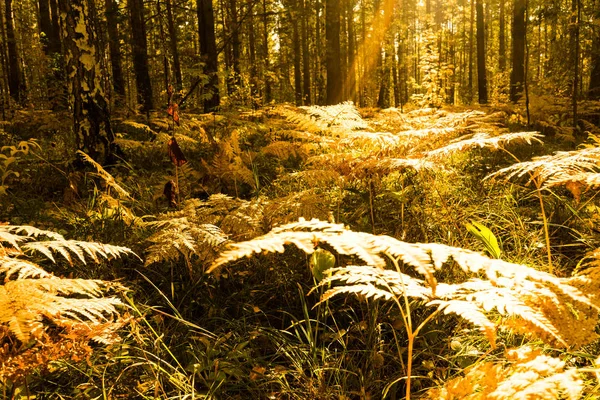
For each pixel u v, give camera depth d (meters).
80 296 2.67
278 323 2.71
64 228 3.86
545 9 8.00
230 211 3.25
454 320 2.43
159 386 2.08
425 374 2.15
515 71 13.21
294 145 4.13
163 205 4.44
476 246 3.16
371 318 2.42
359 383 2.08
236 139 4.45
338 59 11.56
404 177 4.32
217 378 2.09
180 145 6.86
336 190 4.27
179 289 2.95
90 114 5.54
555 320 1.44
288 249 3.15
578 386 1.04
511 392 1.10
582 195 4.09
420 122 5.54
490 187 4.43
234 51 18.84
